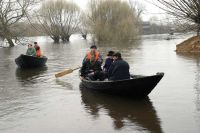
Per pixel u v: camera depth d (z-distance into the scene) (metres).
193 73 16.30
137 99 11.06
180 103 10.32
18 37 45.50
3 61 26.28
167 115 9.09
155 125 8.27
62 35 63.34
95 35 52.41
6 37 43.28
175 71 17.23
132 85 10.62
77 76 16.44
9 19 42.56
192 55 25.44
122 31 51.94
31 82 15.07
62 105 10.60
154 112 9.43
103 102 10.80
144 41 51.78
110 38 52.03
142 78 10.33
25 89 13.39
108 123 8.56
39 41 69.25
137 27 56.19
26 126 8.55
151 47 37.31
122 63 11.13
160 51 30.94
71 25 64.19
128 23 52.28
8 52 37.25
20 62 20.47
